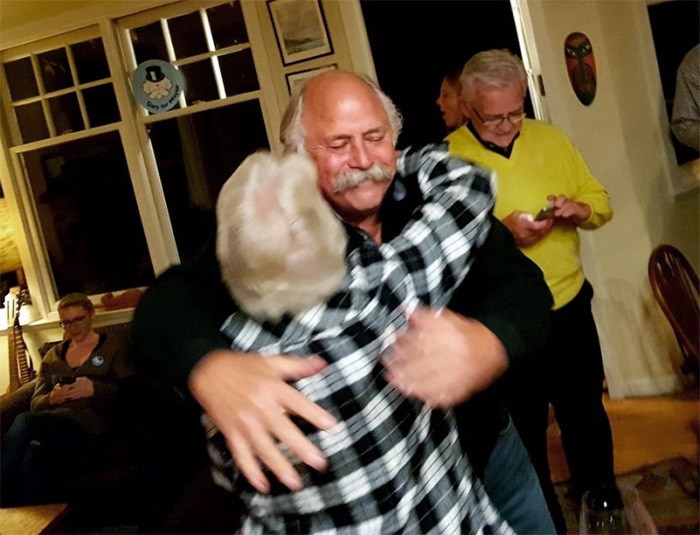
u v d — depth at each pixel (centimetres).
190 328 85
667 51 325
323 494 87
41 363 358
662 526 192
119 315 387
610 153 322
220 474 96
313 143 100
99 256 412
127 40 383
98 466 319
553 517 199
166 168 393
